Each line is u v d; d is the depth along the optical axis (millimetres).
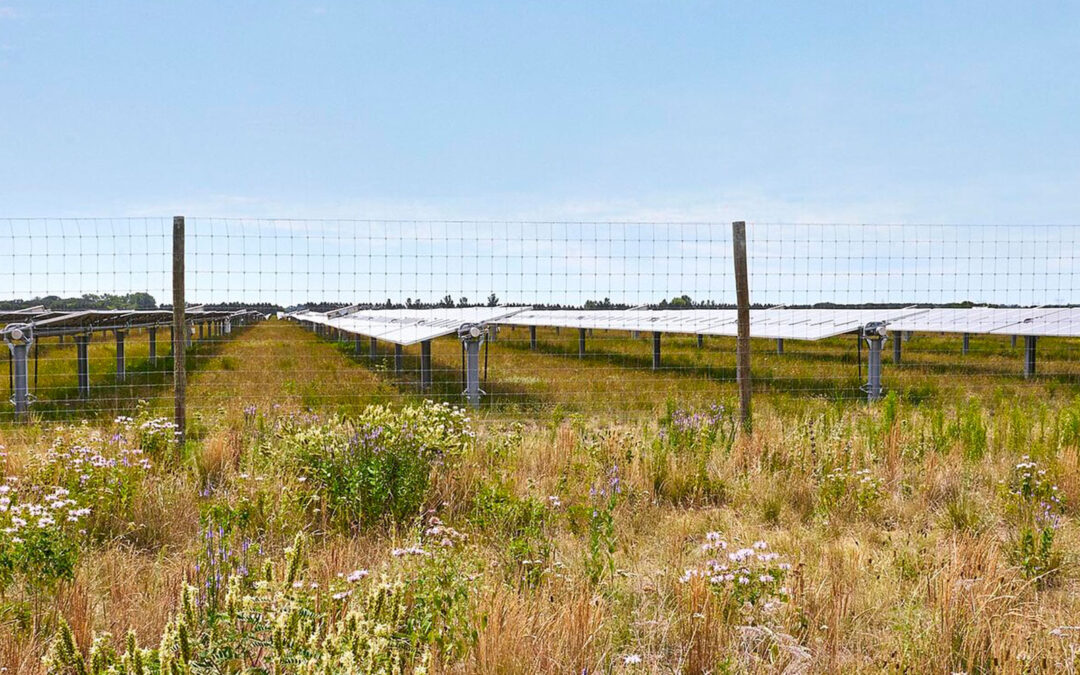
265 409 11062
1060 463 7363
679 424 9430
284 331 50250
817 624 4234
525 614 3912
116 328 16016
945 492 6973
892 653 3748
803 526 6285
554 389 14969
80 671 2781
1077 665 3652
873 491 6648
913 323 18172
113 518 5746
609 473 7188
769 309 24922
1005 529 6184
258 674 2830
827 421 9539
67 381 16062
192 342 32000
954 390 14477
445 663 3453
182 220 8367
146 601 4250
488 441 8258
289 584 3354
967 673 3670
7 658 3482
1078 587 4906
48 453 6586
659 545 5711
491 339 31078
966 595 4270
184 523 5879
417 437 6801
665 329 19609
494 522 5762
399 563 4605
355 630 2787
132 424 8289
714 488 7164
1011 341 29828
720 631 3986
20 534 4586
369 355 24266
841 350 26781
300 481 6293
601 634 3971
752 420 9812
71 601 4098
